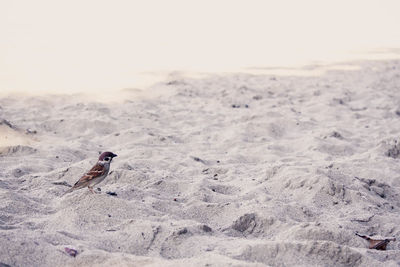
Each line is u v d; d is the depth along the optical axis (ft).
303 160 32.76
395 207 25.76
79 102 47.09
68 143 35.24
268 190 26.27
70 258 16.61
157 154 32.76
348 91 55.16
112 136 37.09
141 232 19.07
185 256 17.98
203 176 28.81
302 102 50.67
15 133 34.45
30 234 17.80
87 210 21.16
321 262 17.52
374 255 18.63
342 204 24.68
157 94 51.78
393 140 35.32
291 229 20.33
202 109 46.62
